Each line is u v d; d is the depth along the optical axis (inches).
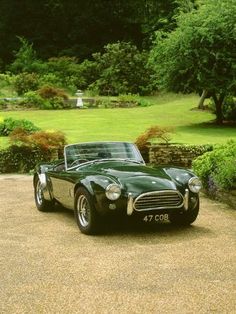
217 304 172.7
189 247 249.1
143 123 993.5
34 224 315.3
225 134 854.5
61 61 1792.6
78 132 844.6
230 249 244.4
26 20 2288.4
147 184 274.5
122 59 1633.9
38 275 210.7
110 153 330.3
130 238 271.3
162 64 1037.2
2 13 2288.4
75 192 294.2
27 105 1282.0
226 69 990.4
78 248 253.1
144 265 220.7
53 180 329.4
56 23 2257.6
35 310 171.8
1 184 505.7
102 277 205.6
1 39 2257.6
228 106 1116.5
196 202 287.6
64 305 175.6
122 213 270.1
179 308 169.9
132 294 184.5
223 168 374.6
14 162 606.9
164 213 275.0
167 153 620.7
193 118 1100.5
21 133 623.8
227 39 978.1
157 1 2133.4
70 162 323.3
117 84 1595.7
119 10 2199.8
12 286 197.3
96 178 277.3
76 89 1626.5
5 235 286.5
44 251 249.1
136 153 334.6
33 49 2150.6
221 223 306.8
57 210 364.2
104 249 249.6
